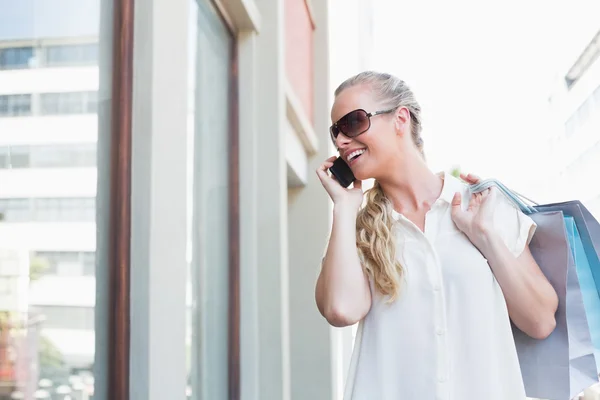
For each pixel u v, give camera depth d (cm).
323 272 132
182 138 146
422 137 137
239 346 249
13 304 94
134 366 125
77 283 111
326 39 465
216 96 231
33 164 99
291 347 407
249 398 246
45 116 103
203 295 201
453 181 131
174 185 140
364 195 137
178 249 141
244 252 254
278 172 266
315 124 451
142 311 126
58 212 106
